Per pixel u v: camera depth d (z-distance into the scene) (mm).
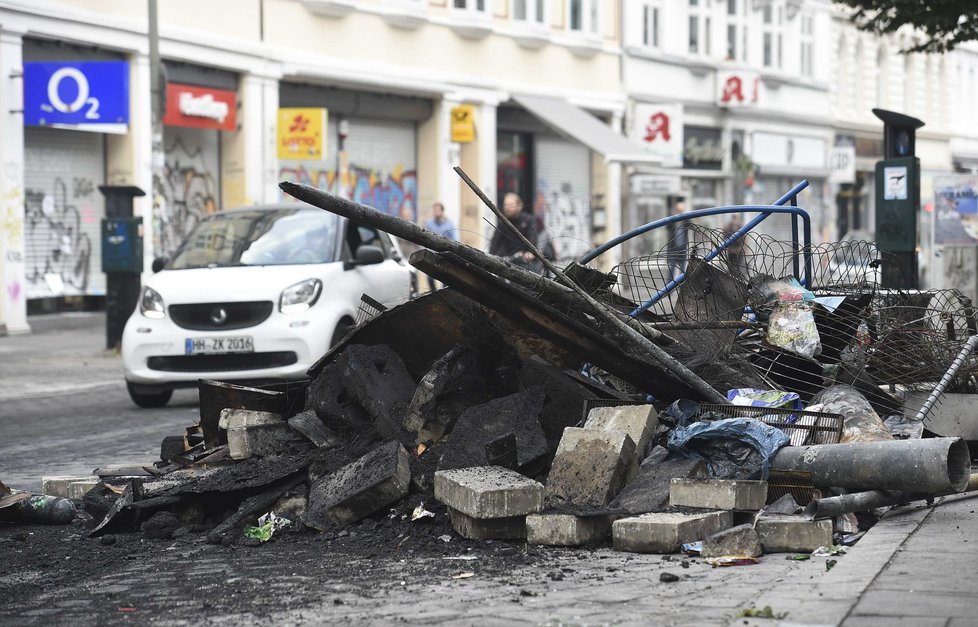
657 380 9570
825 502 7898
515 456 8695
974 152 81625
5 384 19734
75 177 30109
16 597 7297
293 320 16062
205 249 17391
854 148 69000
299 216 17719
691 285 10609
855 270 11219
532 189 47906
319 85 37688
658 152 51781
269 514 8883
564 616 6285
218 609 6777
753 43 60188
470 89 43375
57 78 28328
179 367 16422
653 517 7867
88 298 30625
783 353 10234
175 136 32688
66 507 9594
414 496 8766
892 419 9711
